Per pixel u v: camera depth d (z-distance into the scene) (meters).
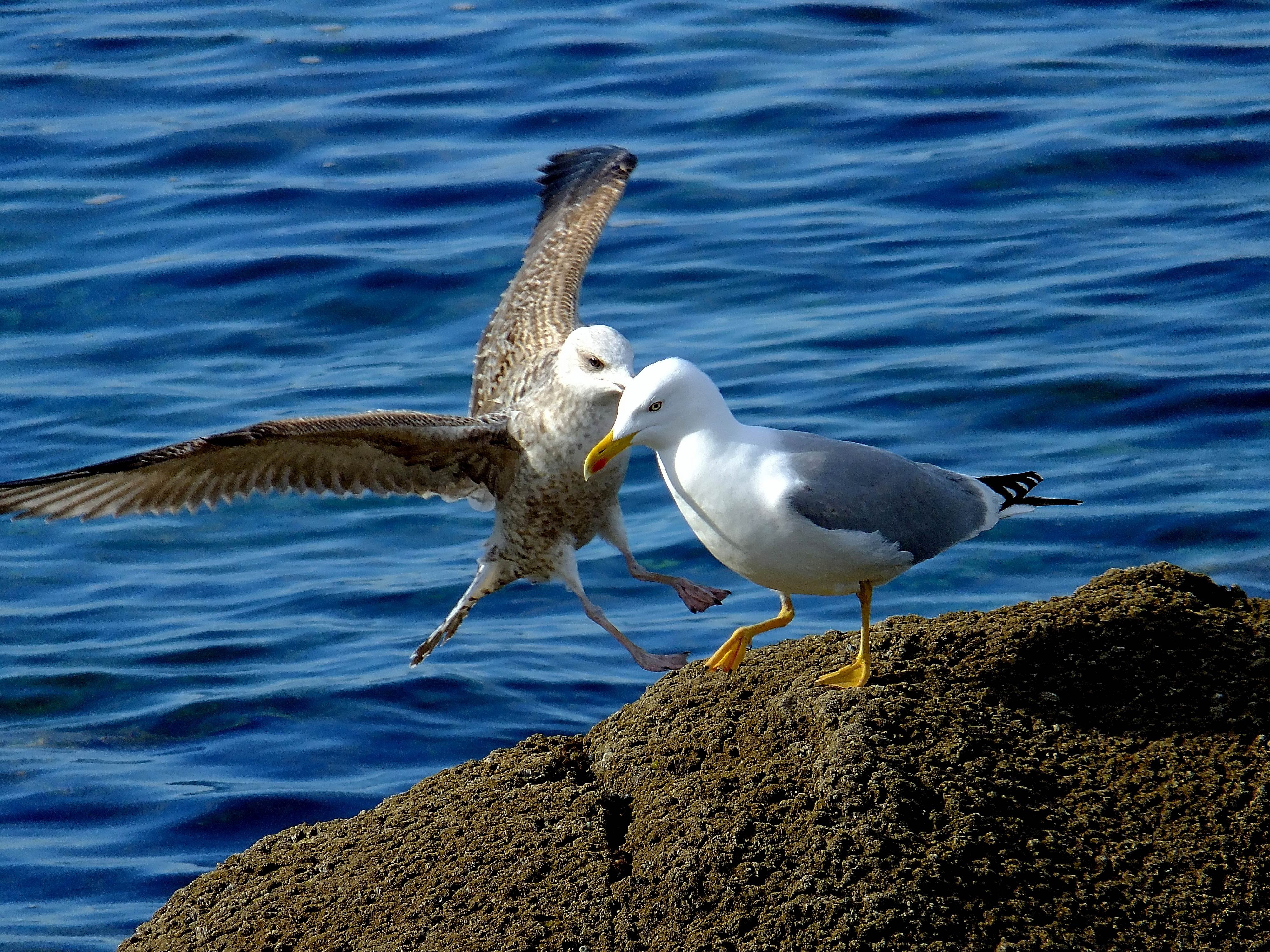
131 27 27.75
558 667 13.13
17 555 15.45
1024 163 21.14
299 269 19.78
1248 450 15.04
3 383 17.69
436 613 14.18
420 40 26.50
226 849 11.00
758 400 16.16
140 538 15.77
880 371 16.64
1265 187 20.27
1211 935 7.05
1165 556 13.62
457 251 20.08
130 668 13.36
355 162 22.39
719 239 19.94
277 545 15.62
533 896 7.63
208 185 21.92
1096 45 25.17
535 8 28.09
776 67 24.83
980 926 7.00
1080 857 7.31
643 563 14.57
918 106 23.08
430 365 17.70
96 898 10.45
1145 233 19.33
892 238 19.67
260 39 26.94
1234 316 17.20
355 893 7.99
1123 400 15.84
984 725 7.99
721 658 8.99
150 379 17.80
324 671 13.22
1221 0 26.86
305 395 17.09
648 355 17.27
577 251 12.39
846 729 7.80
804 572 8.59
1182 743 7.88
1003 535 14.18
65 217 21.22
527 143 22.59
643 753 8.41
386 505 16.30
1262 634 8.62
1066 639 8.54
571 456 10.09
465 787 8.67
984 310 17.75
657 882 7.50
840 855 7.25
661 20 26.97
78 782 11.83
